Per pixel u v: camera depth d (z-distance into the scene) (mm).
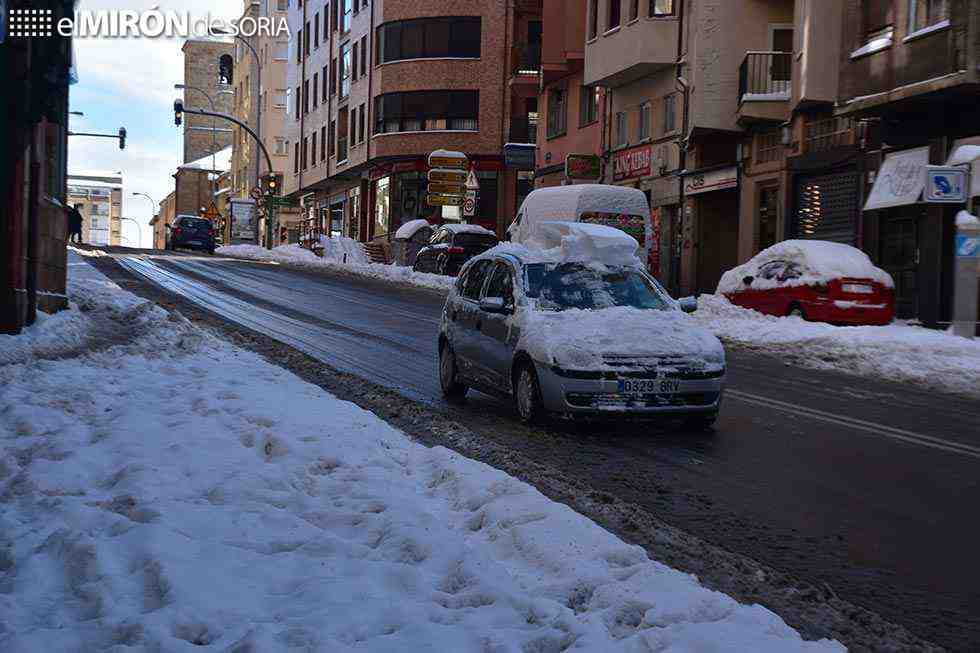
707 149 32625
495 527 5414
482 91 56594
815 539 6129
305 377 12242
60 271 16484
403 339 17125
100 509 5496
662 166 34969
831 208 26281
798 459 8531
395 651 3619
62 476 6281
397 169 59000
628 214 29062
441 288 31109
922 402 12203
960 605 5016
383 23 59281
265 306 22266
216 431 7656
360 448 7324
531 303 10133
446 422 9359
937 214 21953
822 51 25922
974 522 6578
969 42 19859
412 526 5234
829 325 18719
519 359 9914
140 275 29219
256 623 3875
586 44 38062
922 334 17281
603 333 9523
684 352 9492
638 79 36781
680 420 10352
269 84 96000
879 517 6672
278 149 96188
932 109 22047
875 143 24094
